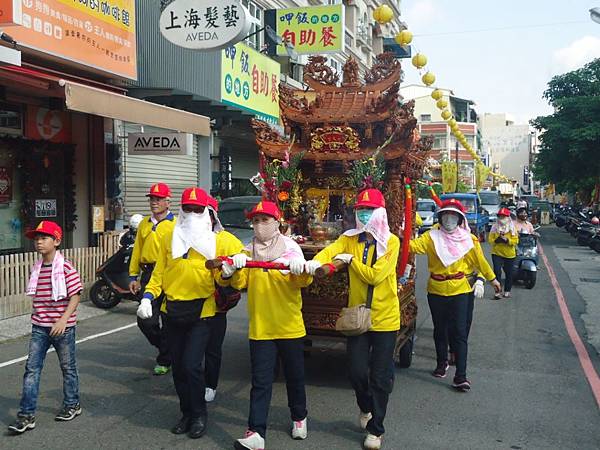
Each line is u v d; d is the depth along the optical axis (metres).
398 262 6.00
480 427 5.33
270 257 4.73
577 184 41.19
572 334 9.08
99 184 13.59
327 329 6.09
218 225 5.34
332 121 6.70
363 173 6.16
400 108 6.81
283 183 6.41
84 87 9.42
